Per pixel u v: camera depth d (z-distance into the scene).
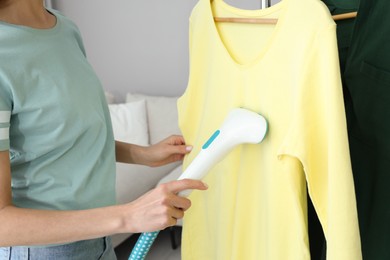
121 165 2.39
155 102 2.84
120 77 3.12
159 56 2.96
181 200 0.74
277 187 0.74
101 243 0.98
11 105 0.77
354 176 0.78
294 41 0.69
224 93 0.84
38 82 0.81
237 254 0.84
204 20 0.88
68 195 0.86
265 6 0.85
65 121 0.83
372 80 0.70
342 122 0.61
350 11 0.81
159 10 2.86
